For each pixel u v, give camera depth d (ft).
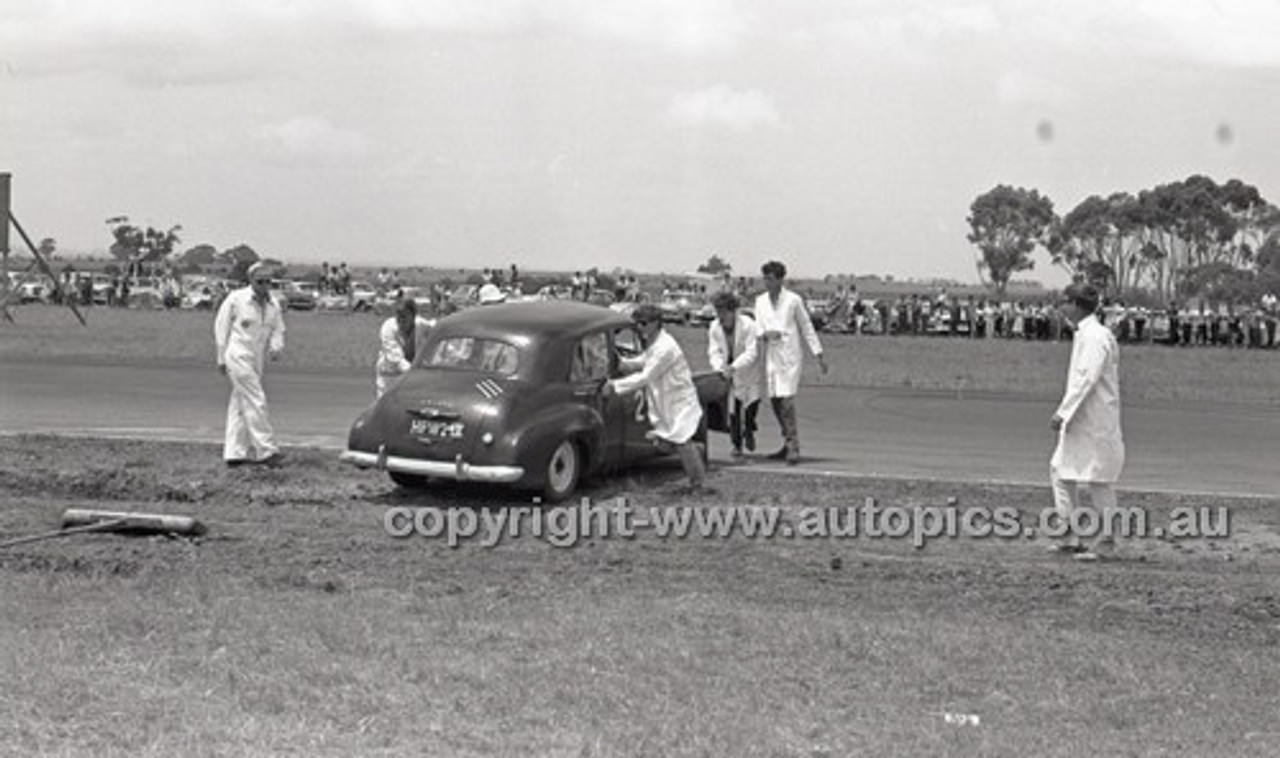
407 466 62.69
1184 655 40.70
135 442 79.51
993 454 84.38
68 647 37.60
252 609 42.93
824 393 126.00
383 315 295.69
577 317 67.46
